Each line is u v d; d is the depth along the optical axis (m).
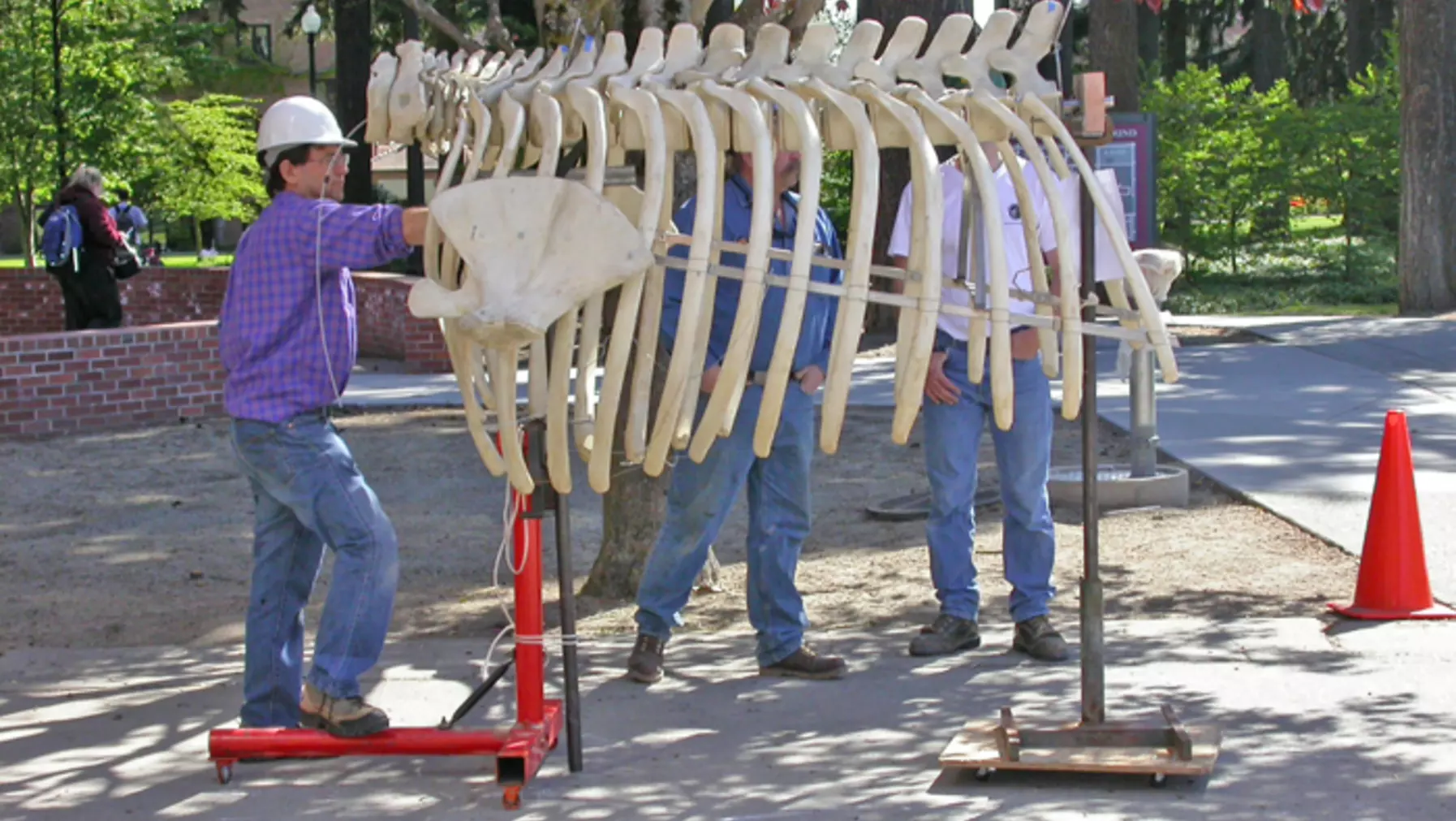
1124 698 5.52
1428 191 21.92
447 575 7.98
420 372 16.55
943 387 5.98
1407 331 18.62
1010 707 5.45
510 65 5.14
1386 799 4.54
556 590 7.60
